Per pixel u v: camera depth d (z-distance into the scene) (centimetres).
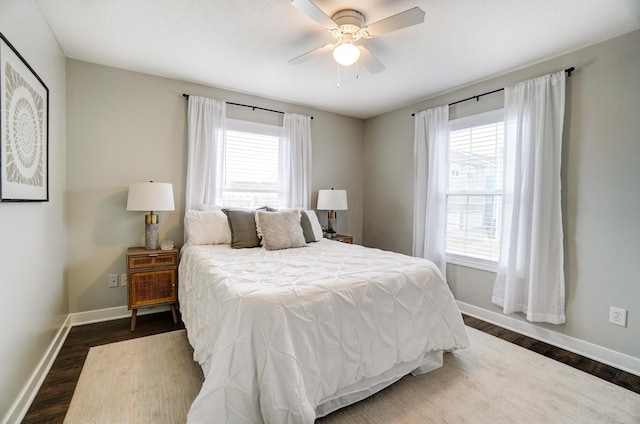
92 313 287
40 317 195
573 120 250
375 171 453
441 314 214
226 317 147
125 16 209
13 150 150
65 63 269
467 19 208
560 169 254
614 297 229
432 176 354
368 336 174
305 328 152
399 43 242
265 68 293
